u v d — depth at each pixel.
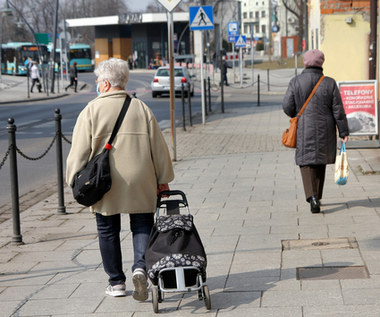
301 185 10.22
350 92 12.99
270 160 13.06
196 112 26.75
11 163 7.68
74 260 6.82
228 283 5.63
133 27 89.12
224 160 13.38
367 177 10.56
